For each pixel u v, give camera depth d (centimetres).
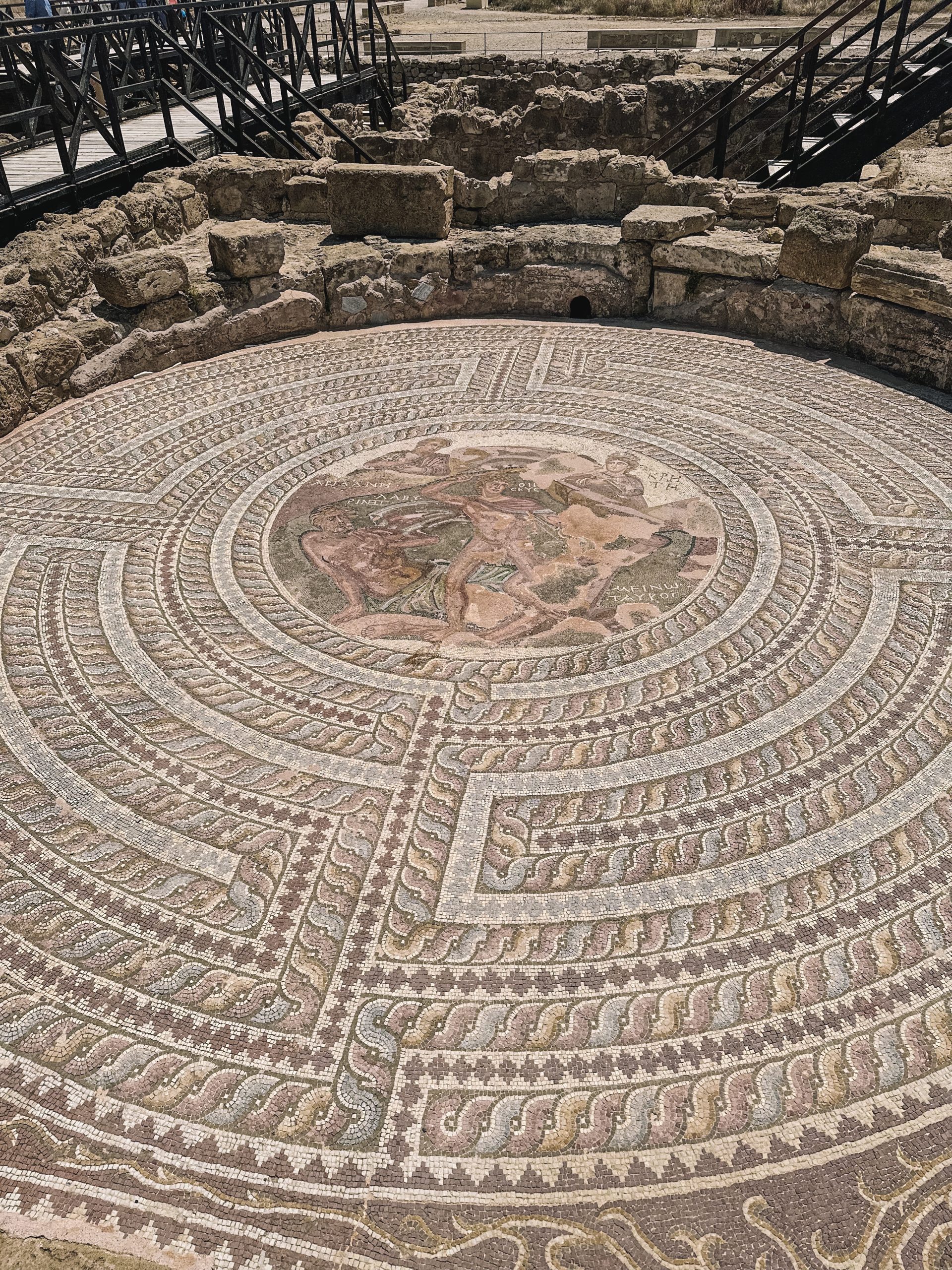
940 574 495
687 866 338
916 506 562
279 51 1502
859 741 389
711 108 1292
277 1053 283
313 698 425
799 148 1022
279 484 608
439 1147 259
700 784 372
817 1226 239
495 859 344
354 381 763
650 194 939
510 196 956
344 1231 242
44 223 797
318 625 475
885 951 306
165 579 514
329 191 926
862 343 770
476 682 431
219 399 736
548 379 758
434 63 1705
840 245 759
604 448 645
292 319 858
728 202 915
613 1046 282
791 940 311
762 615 469
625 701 416
